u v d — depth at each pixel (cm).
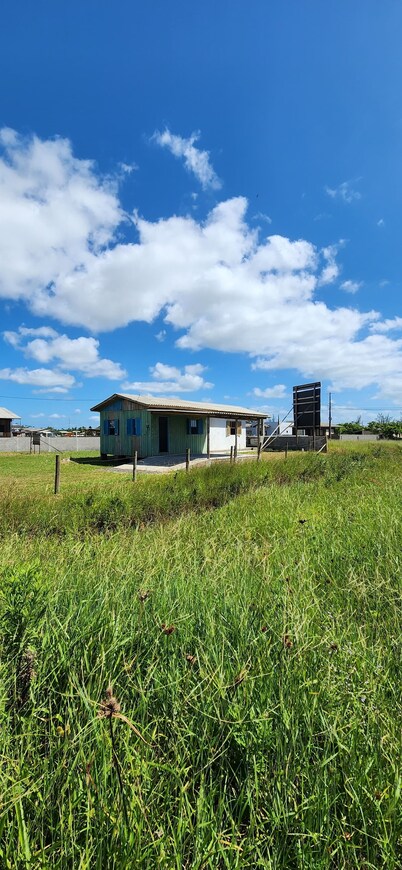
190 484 862
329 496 681
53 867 97
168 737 141
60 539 499
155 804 114
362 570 315
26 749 128
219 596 245
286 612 212
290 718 138
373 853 108
